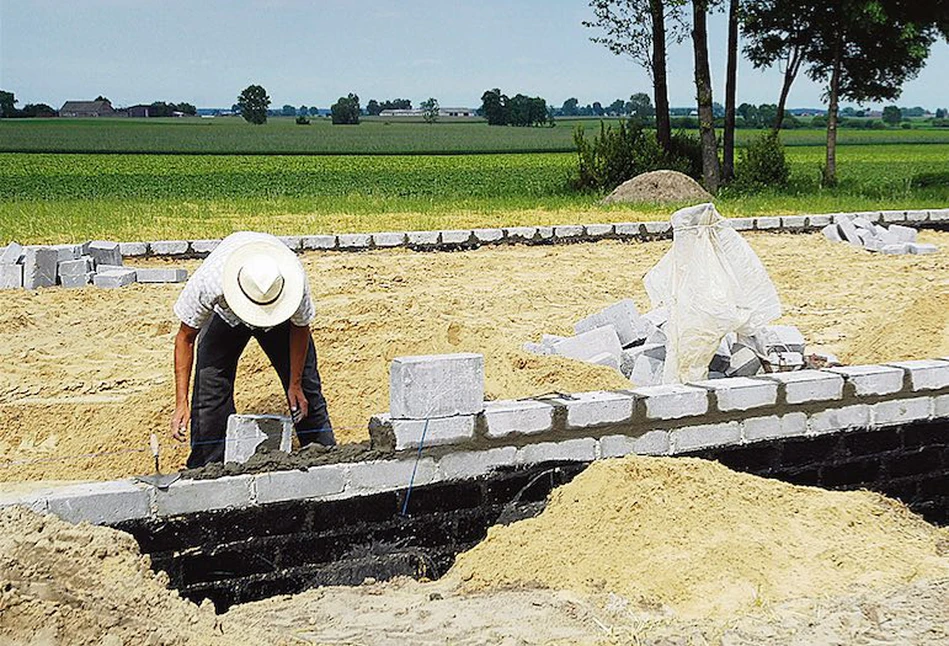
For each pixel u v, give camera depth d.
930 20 28.53
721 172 30.84
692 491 5.73
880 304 12.77
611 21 29.64
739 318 7.39
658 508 5.56
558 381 8.06
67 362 9.65
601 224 18.38
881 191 28.55
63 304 11.89
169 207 23.31
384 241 16.33
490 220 20.64
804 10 29.03
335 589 5.39
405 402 5.48
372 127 123.00
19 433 7.70
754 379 6.48
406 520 5.57
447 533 5.67
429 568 5.64
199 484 5.07
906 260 16.19
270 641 4.61
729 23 30.12
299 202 24.86
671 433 6.15
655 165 29.14
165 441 7.34
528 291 13.27
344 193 31.19
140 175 45.22
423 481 5.57
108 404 8.06
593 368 8.26
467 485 5.69
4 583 4.18
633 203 24.31
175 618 4.55
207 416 6.14
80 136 93.31
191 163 59.03
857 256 16.59
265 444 5.67
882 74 30.23
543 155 70.00
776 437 6.41
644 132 30.50
